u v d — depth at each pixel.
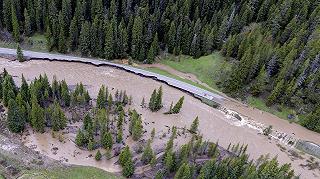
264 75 142.12
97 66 155.88
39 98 127.19
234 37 154.25
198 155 118.94
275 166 107.88
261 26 164.50
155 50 161.12
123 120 129.38
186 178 103.38
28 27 160.12
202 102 145.62
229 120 139.75
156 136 127.00
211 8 171.50
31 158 114.12
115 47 158.50
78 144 118.75
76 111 130.75
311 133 136.88
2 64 148.38
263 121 140.00
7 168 109.00
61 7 166.75
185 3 164.25
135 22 153.88
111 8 163.00
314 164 127.38
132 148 121.19
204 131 133.12
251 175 103.44
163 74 157.25
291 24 152.88
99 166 115.06
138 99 141.88
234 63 151.75
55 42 159.75
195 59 163.62
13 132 120.75
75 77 147.88
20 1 162.88
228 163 108.94
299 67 141.00
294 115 140.50
